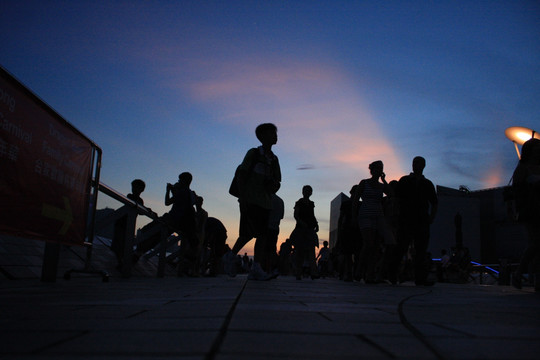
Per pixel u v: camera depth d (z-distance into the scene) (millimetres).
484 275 15922
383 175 7355
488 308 2682
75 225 4652
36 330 1448
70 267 5570
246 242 6492
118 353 1104
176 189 8844
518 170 6074
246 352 1150
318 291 3998
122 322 1636
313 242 8570
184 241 9992
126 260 6379
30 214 3707
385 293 4156
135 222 6551
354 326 1680
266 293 3436
